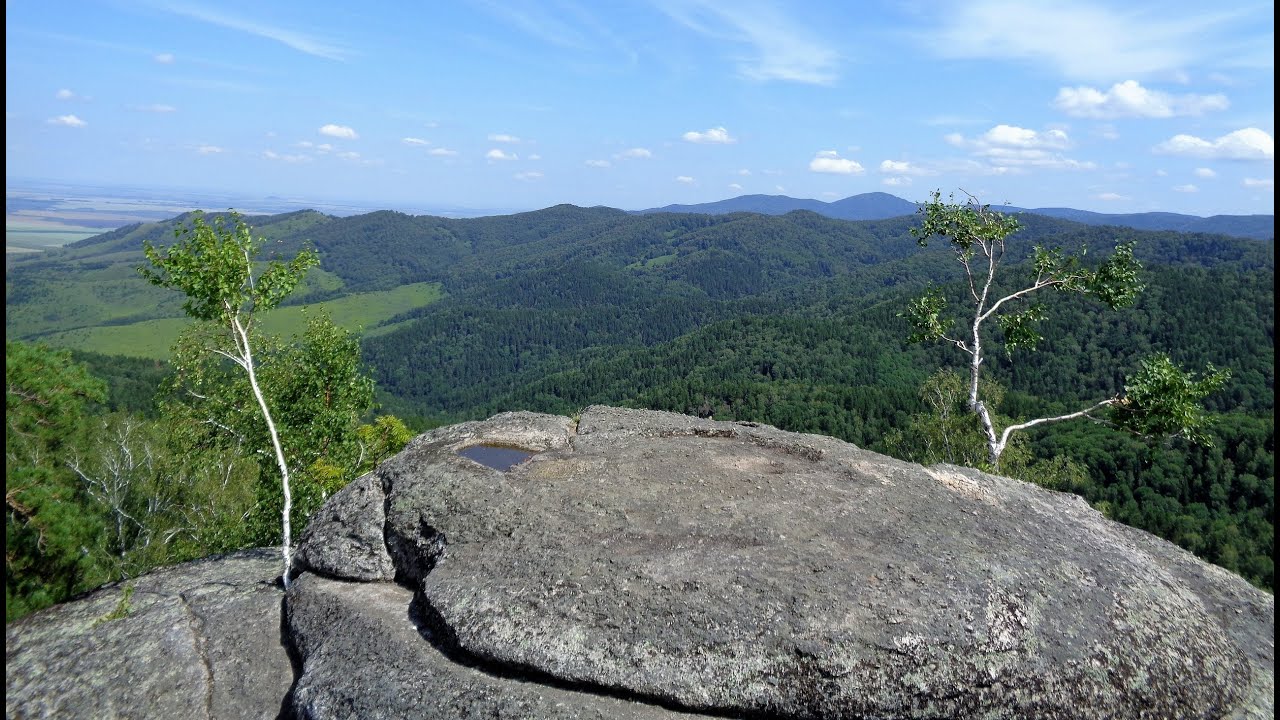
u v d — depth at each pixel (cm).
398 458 1020
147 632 813
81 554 1450
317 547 906
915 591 682
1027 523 876
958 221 1877
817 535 779
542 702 620
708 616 658
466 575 750
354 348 1950
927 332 1859
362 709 640
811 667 620
